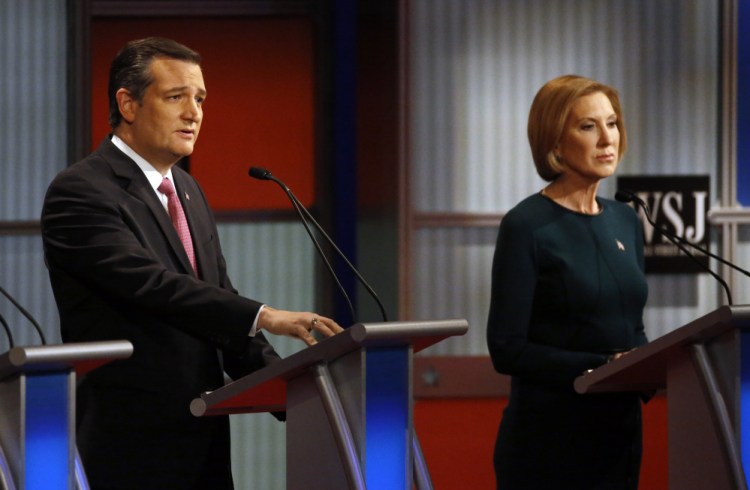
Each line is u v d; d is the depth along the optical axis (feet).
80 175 30.19
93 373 29.73
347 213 61.41
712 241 56.39
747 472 26.03
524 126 56.03
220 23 60.44
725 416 25.84
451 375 55.11
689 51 56.44
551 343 34.94
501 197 55.93
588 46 56.29
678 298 56.03
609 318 34.96
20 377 22.13
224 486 30.32
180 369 29.86
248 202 60.59
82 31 55.31
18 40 55.36
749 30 56.03
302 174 61.11
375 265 58.29
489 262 55.88
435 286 55.62
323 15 60.80
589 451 34.22
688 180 55.88
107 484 29.17
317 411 23.91
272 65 60.80
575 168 35.94
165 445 29.53
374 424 23.58
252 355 31.09
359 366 23.27
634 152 56.24
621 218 36.81
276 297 60.64
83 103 55.42
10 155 55.47
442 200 55.57
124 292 28.89
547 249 34.81
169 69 30.99
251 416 59.41
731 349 25.98
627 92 56.39
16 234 55.57
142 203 30.45
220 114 60.49
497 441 35.91
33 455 22.56
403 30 54.90
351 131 61.21
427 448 54.90
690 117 56.44
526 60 56.03
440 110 55.57
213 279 31.76
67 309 30.37
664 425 54.65
